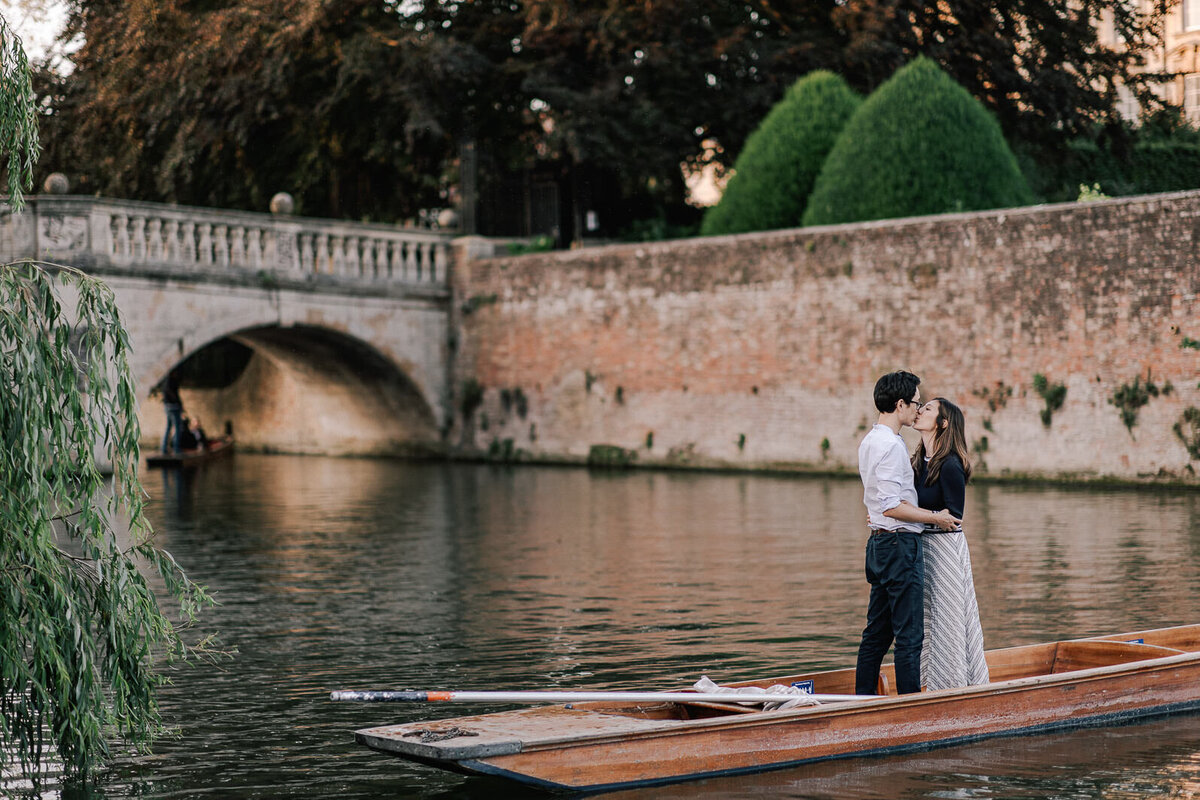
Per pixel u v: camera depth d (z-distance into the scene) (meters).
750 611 9.77
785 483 20.64
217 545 13.91
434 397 27.14
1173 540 12.98
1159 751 6.25
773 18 28.14
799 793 5.66
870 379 21.56
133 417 6.01
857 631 9.01
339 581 11.51
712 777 5.87
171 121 26.41
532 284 25.91
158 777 6.04
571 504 17.81
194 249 23.23
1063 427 19.69
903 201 21.58
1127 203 18.98
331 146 28.19
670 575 11.52
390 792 5.80
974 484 19.73
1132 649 7.29
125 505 6.04
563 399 25.55
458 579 11.54
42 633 5.54
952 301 20.69
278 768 6.17
